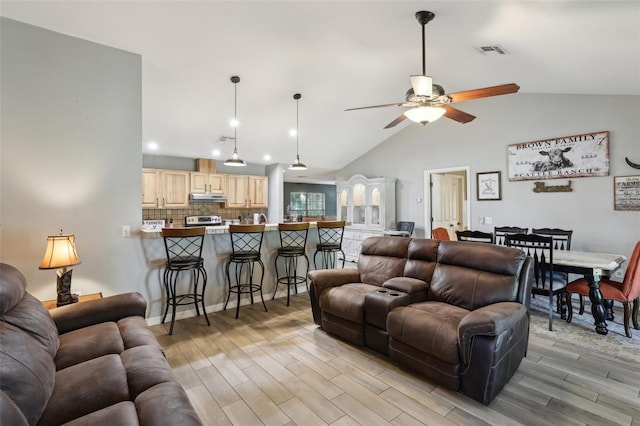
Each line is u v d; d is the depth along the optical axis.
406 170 6.47
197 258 3.30
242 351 2.72
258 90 4.36
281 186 7.25
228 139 5.67
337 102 5.00
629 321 3.29
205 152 6.08
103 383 1.45
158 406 1.25
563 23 2.28
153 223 5.10
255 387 2.19
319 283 3.22
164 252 3.38
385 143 6.85
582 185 4.21
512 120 4.90
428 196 6.12
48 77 2.79
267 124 5.38
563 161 4.37
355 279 3.41
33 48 2.72
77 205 2.92
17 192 2.67
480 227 5.28
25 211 2.70
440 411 1.92
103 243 3.05
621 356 2.60
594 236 4.11
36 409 1.19
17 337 1.38
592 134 4.12
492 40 2.84
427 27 2.76
